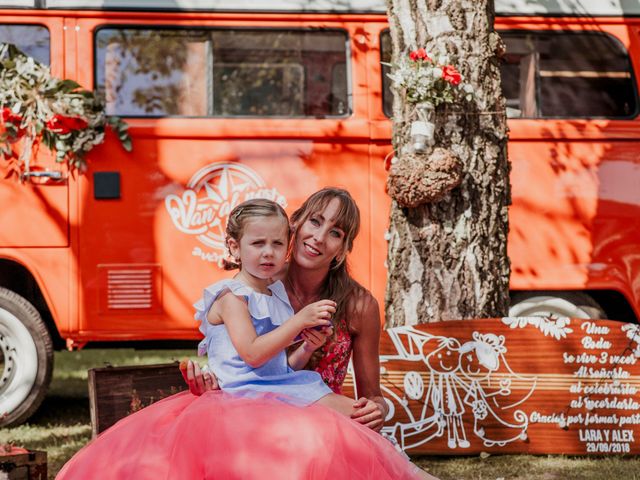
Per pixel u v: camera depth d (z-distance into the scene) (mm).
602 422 4777
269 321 2830
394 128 4855
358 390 3211
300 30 5676
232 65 5641
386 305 4809
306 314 2662
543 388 4773
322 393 2801
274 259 2816
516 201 5691
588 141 5750
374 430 2857
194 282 5547
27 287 5758
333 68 5691
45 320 5871
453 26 4688
